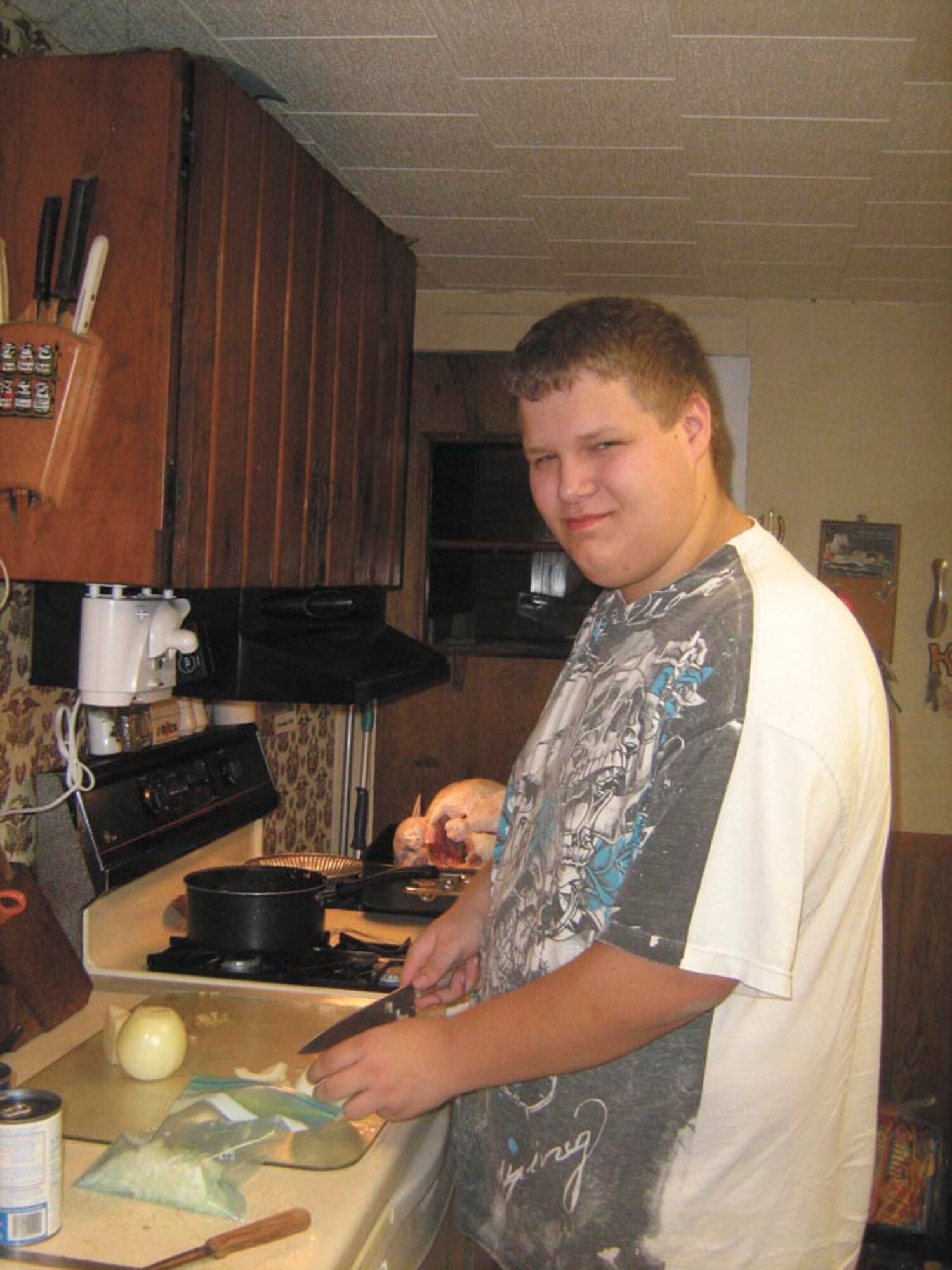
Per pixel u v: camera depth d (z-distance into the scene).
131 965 1.87
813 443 3.12
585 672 1.37
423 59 1.77
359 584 2.16
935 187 2.22
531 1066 1.13
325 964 1.84
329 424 1.95
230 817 2.13
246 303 1.62
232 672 1.88
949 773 3.07
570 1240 1.22
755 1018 1.16
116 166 1.45
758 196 2.31
